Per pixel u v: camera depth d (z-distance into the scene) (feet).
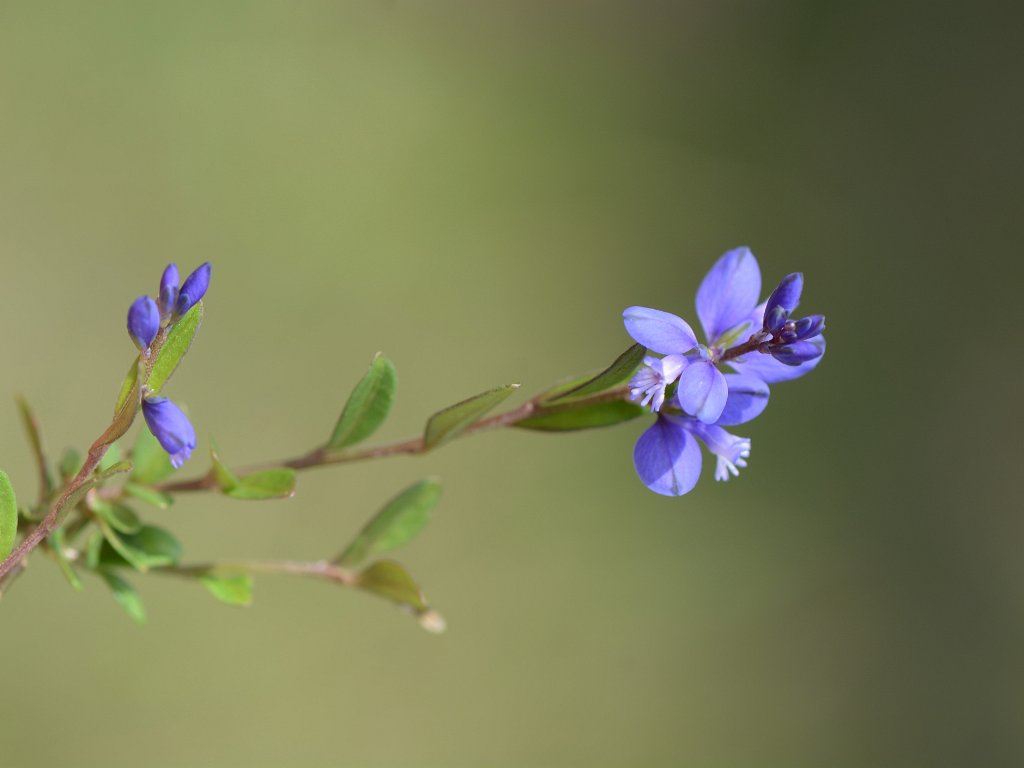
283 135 1.36
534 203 1.45
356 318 1.30
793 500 1.37
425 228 1.38
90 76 1.30
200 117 1.33
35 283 1.18
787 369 0.56
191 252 1.26
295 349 1.26
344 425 0.58
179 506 1.12
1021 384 1.48
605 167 1.49
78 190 1.24
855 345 1.48
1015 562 1.40
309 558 1.16
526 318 1.38
